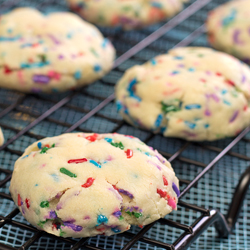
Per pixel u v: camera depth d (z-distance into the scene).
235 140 0.40
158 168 0.36
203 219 0.36
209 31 0.48
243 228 0.39
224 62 0.42
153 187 0.35
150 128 0.41
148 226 0.35
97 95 0.46
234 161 0.43
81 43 0.45
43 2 0.52
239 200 0.39
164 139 0.44
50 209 0.34
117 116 0.45
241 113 0.41
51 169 0.35
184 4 0.53
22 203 0.35
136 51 0.47
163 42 0.51
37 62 0.43
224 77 0.42
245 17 0.47
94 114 0.42
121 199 0.34
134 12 0.48
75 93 0.43
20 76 0.43
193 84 0.41
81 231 0.34
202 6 0.52
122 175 0.35
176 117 0.40
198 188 0.41
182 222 0.40
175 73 0.42
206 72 0.42
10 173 0.38
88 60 0.44
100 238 0.38
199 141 0.41
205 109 0.40
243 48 0.46
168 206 0.35
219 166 0.43
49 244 0.38
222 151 0.39
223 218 0.37
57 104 0.43
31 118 0.45
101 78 0.47
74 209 0.34
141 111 0.41
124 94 0.42
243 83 0.42
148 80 0.41
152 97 0.41
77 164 0.35
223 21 0.48
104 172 0.35
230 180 0.42
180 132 0.40
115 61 0.47
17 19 0.45
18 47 0.43
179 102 0.40
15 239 0.38
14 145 0.43
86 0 0.49
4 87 0.44
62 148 0.36
